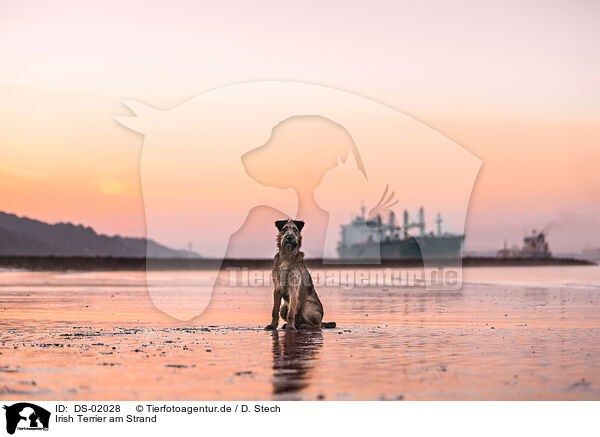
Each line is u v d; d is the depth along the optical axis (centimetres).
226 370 662
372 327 1055
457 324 1093
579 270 5106
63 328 1040
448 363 699
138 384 599
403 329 1022
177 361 714
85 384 599
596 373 643
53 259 7375
